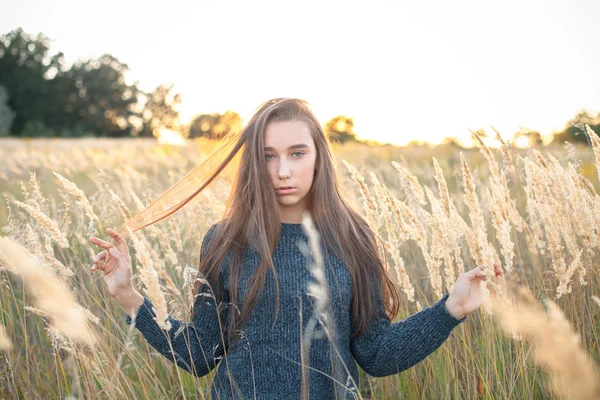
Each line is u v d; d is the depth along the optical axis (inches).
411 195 109.7
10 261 76.7
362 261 79.4
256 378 73.5
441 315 72.4
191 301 74.0
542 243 106.6
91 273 121.3
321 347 72.7
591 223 92.3
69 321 61.2
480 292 71.9
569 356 41.6
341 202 82.0
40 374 107.8
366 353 77.8
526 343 91.6
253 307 74.2
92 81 2588.6
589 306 95.0
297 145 75.7
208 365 78.9
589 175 154.4
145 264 62.8
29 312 114.8
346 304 75.4
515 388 88.3
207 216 119.6
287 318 73.6
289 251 76.7
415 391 97.1
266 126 77.0
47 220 82.5
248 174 79.0
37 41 2564.0
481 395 89.7
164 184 223.5
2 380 95.7
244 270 76.0
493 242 127.8
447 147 329.4
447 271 87.4
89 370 85.2
